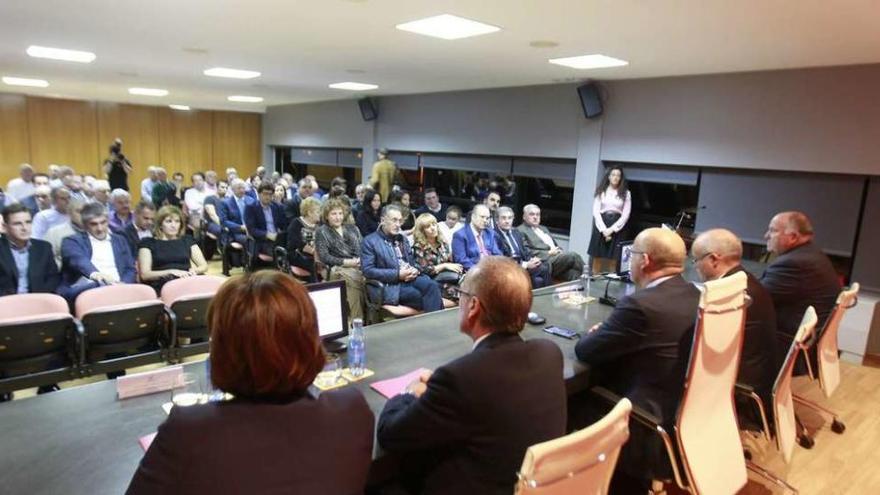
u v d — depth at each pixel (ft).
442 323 8.82
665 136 18.08
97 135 36.63
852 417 11.27
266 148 41.39
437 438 4.54
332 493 3.33
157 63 19.47
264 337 3.29
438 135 26.25
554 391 4.81
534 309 10.07
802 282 9.98
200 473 3.00
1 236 11.09
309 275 17.74
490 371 4.52
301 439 3.30
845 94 14.37
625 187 19.01
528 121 22.18
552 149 21.47
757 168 16.20
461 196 26.25
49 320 8.43
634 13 10.30
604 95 19.45
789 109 15.37
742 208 16.98
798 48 12.55
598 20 10.94
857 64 14.06
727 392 7.08
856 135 14.29
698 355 6.24
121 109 37.22
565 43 13.30
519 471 4.11
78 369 8.91
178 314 9.87
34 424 5.07
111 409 5.43
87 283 11.94
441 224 17.58
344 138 32.50
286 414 3.33
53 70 21.99
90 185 22.56
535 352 4.87
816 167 15.03
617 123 19.27
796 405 11.77
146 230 15.30
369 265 13.58
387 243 13.89
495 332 4.96
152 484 3.00
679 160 17.84
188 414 3.17
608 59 15.28
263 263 20.76
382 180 27.50
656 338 6.69
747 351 8.09
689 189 18.45
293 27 12.94
